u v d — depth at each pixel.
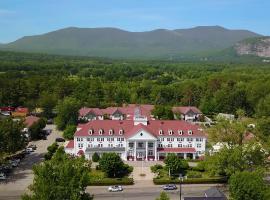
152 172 135.12
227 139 139.88
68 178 79.88
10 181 124.94
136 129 149.00
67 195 77.12
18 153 154.75
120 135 152.25
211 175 126.56
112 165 127.56
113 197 112.44
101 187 121.38
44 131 196.38
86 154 148.50
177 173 132.25
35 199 77.50
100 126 154.12
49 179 79.75
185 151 151.12
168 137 152.62
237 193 94.44
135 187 121.19
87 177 82.12
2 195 112.75
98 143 152.25
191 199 99.12
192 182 124.25
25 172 134.25
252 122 182.00
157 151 149.88
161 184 123.69
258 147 121.88
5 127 138.38
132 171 135.62
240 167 117.31
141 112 189.50
